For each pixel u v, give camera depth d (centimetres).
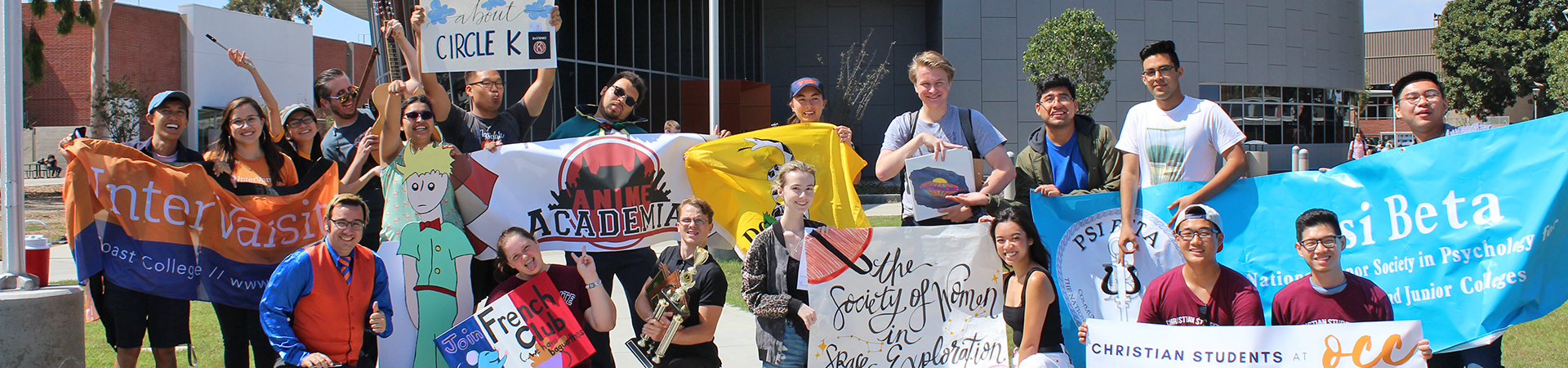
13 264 528
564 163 562
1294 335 427
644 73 2794
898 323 485
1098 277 533
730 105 3034
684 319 483
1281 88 3509
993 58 3194
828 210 577
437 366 512
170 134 534
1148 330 442
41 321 502
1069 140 577
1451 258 470
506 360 492
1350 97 3878
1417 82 487
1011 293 482
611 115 598
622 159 571
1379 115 7375
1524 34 4559
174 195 525
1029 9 3200
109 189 514
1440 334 472
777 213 571
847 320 476
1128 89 3241
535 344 492
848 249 477
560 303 498
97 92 2806
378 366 510
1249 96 3422
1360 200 491
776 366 481
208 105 3547
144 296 525
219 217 534
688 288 473
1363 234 490
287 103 3816
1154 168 522
